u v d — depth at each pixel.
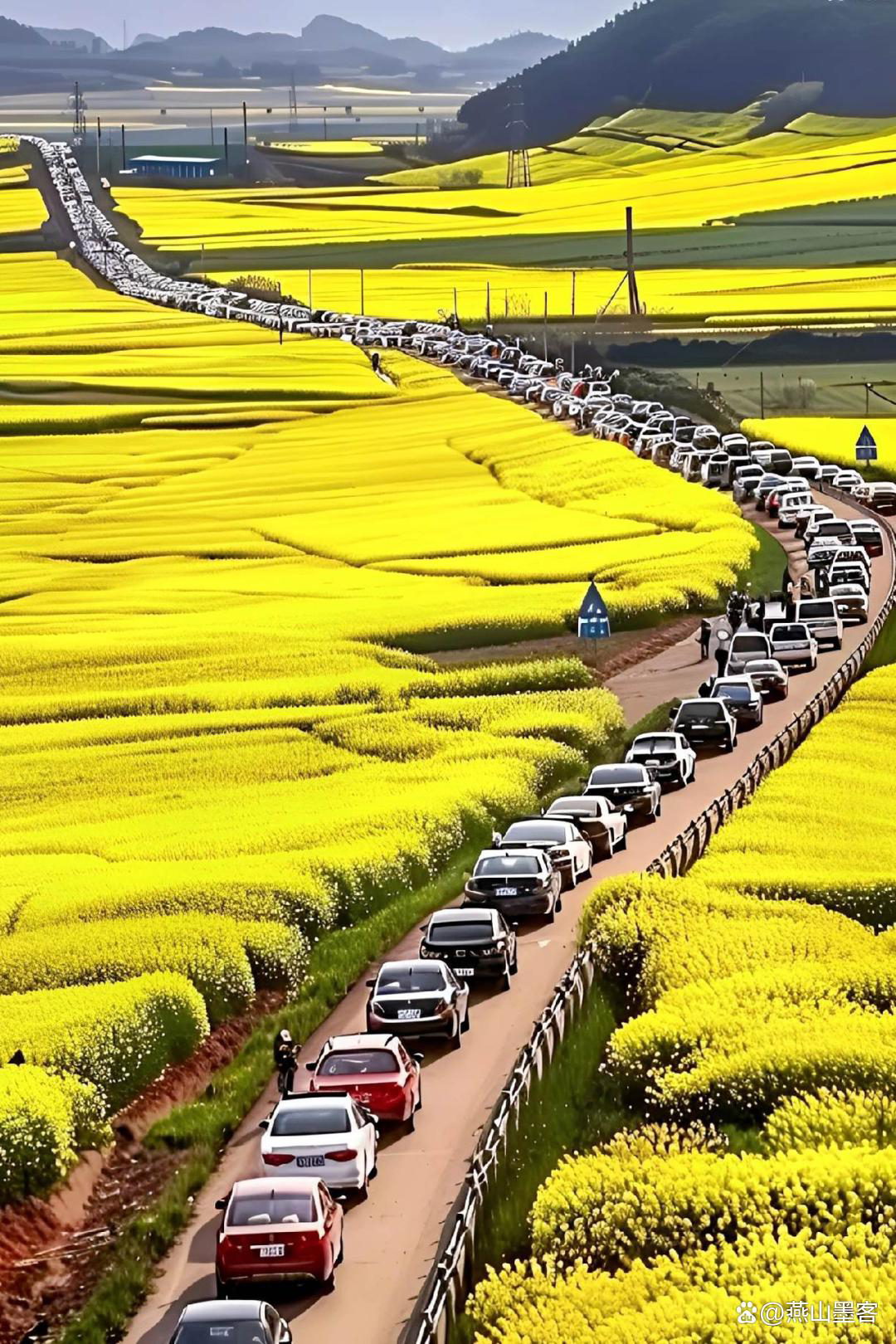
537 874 111.81
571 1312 58.12
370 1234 71.81
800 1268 58.84
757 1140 73.00
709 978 91.75
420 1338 56.00
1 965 102.69
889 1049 78.56
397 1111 80.94
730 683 168.75
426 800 138.00
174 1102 89.88
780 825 126.38
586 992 93.44
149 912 113.38
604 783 136.62
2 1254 73.56
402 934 114.50
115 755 168.50
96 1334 65.69
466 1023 94.25
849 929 102.44
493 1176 70.31
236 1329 56.94
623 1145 72.56
